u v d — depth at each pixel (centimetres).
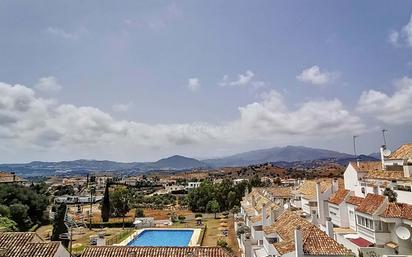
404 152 5322
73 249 6794
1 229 7119
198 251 3478
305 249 3120
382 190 5038
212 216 12450
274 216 5041
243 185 14138
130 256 3372
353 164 6169
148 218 10881
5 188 10494
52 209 12656
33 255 3144
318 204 6525
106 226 10375
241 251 5628
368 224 4631
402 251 4119
